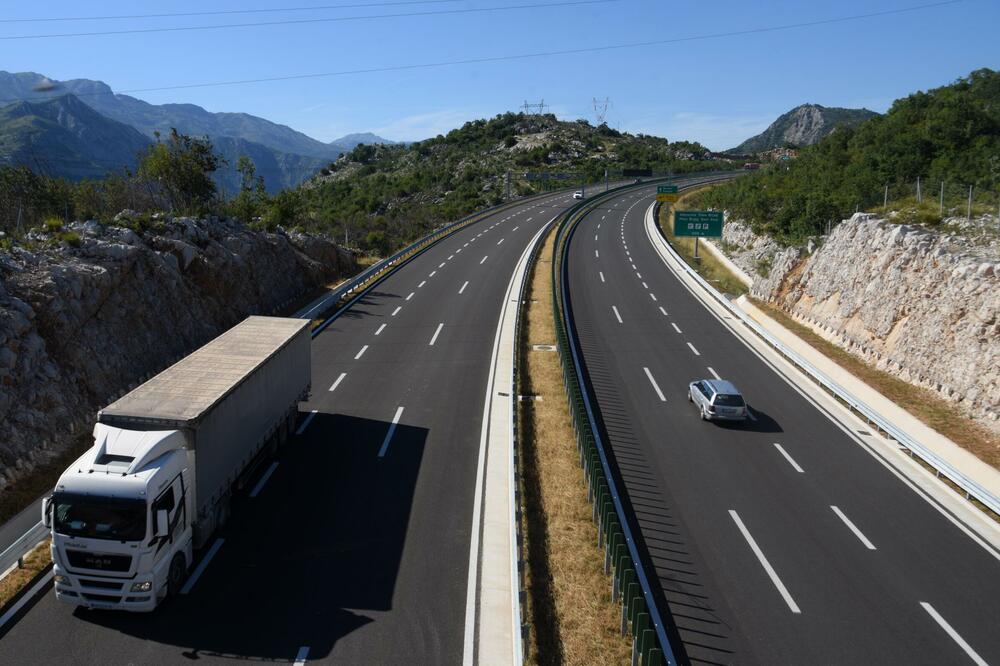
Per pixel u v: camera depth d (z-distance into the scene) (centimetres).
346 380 2900
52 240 2723
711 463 2241
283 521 1758
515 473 1906
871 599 1534
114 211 4328
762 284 4738
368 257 6281
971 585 1608
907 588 1584
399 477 2022
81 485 1321
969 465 2162
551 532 1744
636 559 1667
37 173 4341
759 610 1479
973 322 2733
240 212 5228
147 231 3275
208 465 1566
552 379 2988
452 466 2105
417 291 4697
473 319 3975
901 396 2812
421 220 8375
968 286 2816
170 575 1419
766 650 1348
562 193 11919
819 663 1317
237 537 1675
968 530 1878
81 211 3853
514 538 1570
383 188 14025
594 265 5809
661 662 1227
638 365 3266
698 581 1582
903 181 5044
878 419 2570
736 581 1587
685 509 1928
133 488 1320
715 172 14925
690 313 4316
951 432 2470
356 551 1628
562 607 1445
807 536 1806
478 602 1445
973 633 1425
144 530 1319
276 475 2019
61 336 2355
